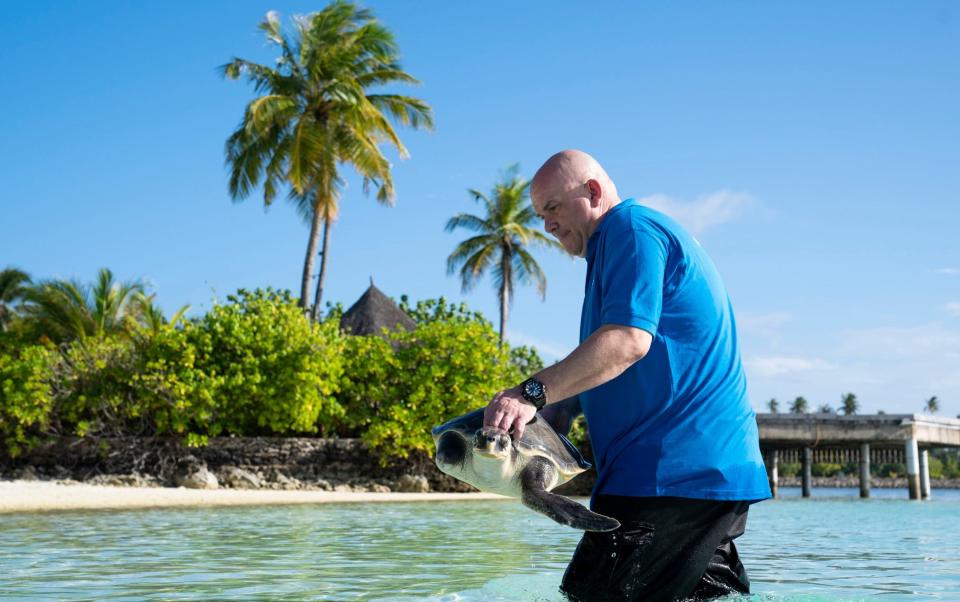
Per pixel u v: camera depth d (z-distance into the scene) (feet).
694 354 9.12
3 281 126.11
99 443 67.31
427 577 14.39
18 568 16.25
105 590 12.90
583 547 9.44
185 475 66.08
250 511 41.88
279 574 15.05
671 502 8.92
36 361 68.74
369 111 87.40
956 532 31.24
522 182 121.08
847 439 88.58
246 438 69.77
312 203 94.38
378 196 93.09
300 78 88.17
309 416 70.33
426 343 76.28
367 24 89.35
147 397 67.10
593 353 8.55
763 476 9.36
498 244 120.88
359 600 11.27
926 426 89.25
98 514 37.68
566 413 10.93
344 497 58.49
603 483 9.26
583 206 9.80
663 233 9.21
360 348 75.97
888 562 18.70
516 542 23.15
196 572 15.46
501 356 78.43
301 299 88.58
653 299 8.73
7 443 67.05
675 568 8.99
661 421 9.04
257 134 87.76
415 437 71.56
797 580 14.64
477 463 9.23
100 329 90.07
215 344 71.20
